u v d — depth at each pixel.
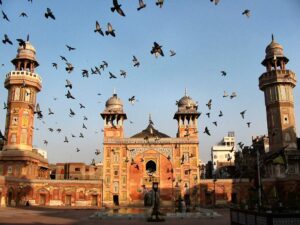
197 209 33.59
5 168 42.47
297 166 43.12
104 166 44.00
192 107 45.00
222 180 43.72
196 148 44.66
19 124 44.06
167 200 42.75
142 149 44.62
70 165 60.31
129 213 26.55
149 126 49.91
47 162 51.53
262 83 47.06
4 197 38.66
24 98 44.91
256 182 24.67
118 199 42.91
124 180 43.59
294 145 43.56
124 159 44.28
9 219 22.73
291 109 45.25
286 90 45.75
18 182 40.78
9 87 45.53
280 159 27.30
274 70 46.06
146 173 43.84
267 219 12.20
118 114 45.69
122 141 44.78
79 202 43.09
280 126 44.41
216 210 36.69
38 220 22.41
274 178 42.53
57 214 28.53
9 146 43.28
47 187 42.88
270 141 45.41
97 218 24.20
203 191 43.38
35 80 46.00
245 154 54.72
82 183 43.75
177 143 44.75
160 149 44.69
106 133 45.28
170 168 44.03
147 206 41.34
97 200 43.41
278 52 46.88
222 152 81.81
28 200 41.53
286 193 41.16
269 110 46.06
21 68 47.06
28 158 42.91
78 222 21.38
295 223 11.94
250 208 15.69
